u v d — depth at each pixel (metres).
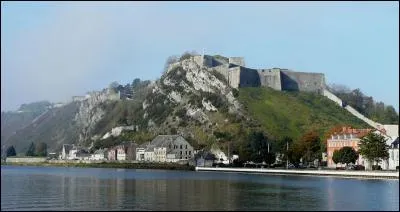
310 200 116.62
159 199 117.69
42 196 124.56
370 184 161.38
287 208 103.69
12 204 108.56
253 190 141.50
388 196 123.94
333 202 112.81
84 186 156.12
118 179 197.00
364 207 105.56
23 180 190.50
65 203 110.12
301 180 186.75
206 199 118.12
